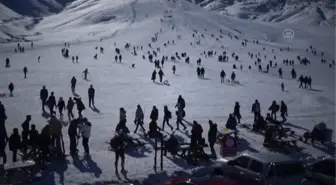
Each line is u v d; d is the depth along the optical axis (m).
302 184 12.39
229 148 17.78
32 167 14.62
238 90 41.09
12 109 27.11
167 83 43.81
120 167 15.98
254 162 12.92
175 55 76.44
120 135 15.46
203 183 11.63
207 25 139.88
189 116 27.05
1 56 67.31
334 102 35.41
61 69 52.00
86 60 64.75
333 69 76.56
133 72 52.12
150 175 15.22
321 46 137.38
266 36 155.75
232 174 13.71
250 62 76.50
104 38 104.44
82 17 168.38
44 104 27.05
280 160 12.67
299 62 83.62
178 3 171.88
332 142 21.17
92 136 20.70
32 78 43.00
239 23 169.12
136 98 34.03
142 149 18.56
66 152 17.55
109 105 30.39
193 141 17.25
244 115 28.20
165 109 23.06
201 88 41.47
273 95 38.75
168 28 122.56
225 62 72.94
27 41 106.38
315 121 26.67
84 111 27.73
